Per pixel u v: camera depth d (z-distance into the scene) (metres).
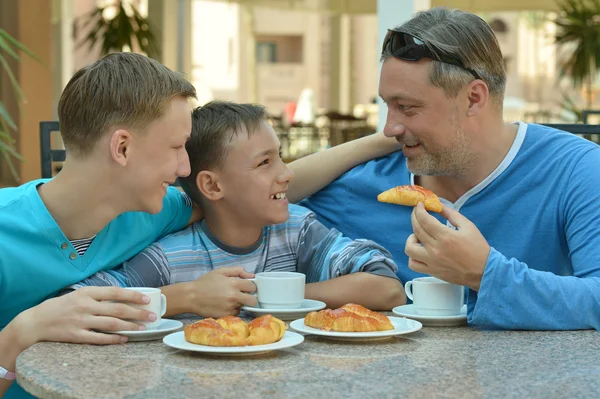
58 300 1.27
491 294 1.32
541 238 1.62
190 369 1.07
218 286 1.46
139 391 0.96
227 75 20.55
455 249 1.32
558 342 1.24
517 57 21.22
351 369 1.07
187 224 1.70
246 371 1.06
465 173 1.62
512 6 8.27
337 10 9.48
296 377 1.03
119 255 1.56
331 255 1.65
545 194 1.61
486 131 1.59
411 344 1.23
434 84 1.50
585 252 1.48
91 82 1.38
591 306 1.34
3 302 1.46
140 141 1.38
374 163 1.86
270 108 20.73
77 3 14.62
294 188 1.87
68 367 1.08
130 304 1.28
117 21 7.07
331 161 1.87
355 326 1.25
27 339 1.24
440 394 0.95
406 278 1.77
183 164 1.43
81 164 1.42
